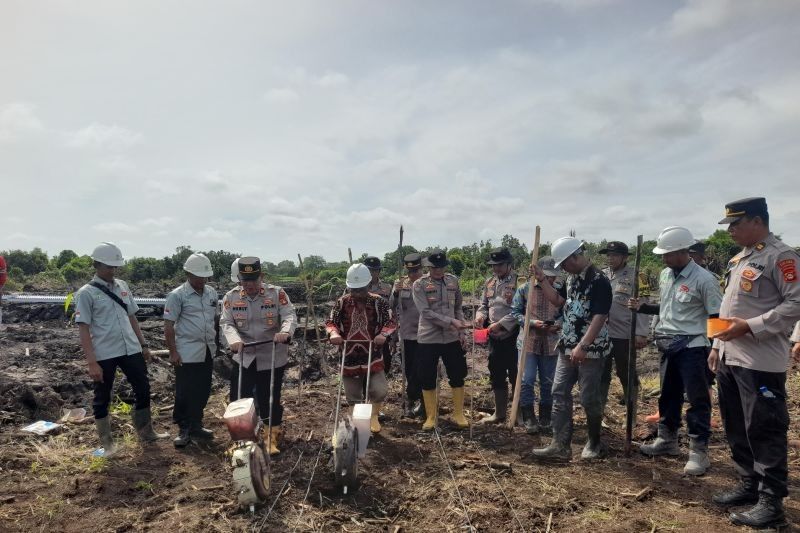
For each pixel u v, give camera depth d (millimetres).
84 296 5633
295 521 4312
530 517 4250
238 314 5734
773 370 3939
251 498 4355
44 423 6617
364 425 4922
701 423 5059
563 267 5352
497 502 4535
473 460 5523
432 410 6641
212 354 6359
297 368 10328
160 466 5523
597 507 4402
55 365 8836
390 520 4367
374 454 5801
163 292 22719
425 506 4570
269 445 5266
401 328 7516
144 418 6199
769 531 3875
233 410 4500
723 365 4305
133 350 5980
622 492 4680
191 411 6254
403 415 7441
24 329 12469
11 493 4883
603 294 5160
